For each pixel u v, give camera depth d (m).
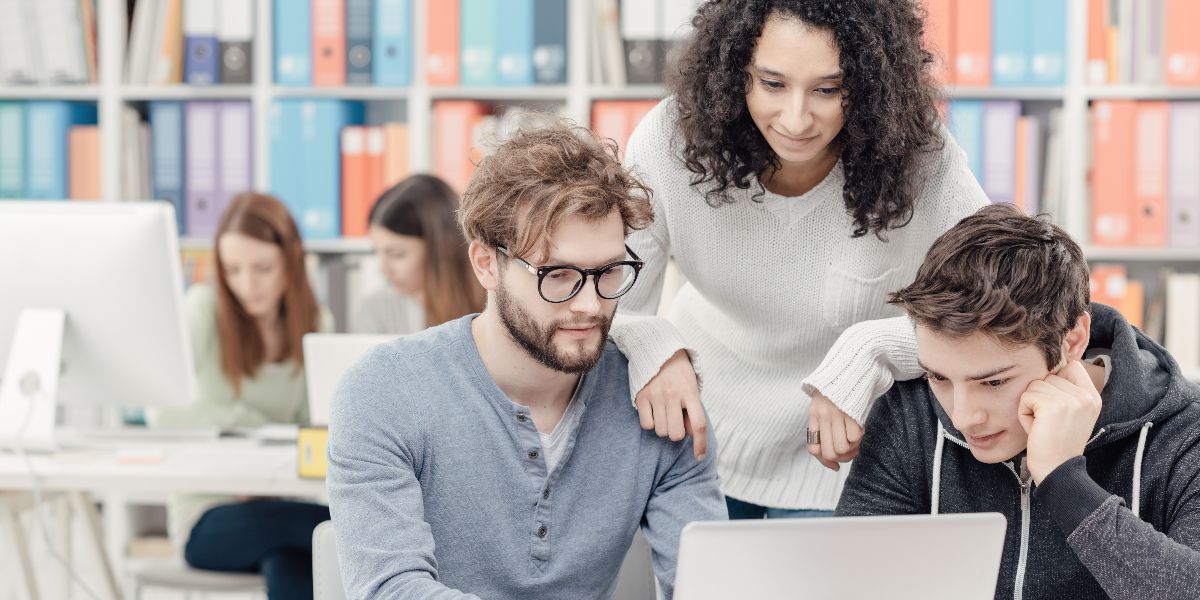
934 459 1.52
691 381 1.46
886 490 1.54
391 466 1.36
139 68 3.71
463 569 1.41
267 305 2.80
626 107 3.53
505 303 1.33
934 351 1.34
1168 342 3.47
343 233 3.65
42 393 2.30
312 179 3.62
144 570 2.59
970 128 3.44
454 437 1.40
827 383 1.49
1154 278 3.69
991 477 1.51
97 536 2.70
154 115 3.70
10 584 3.36
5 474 2.24
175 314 2.32
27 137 3.70
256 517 2.54
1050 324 1.30
